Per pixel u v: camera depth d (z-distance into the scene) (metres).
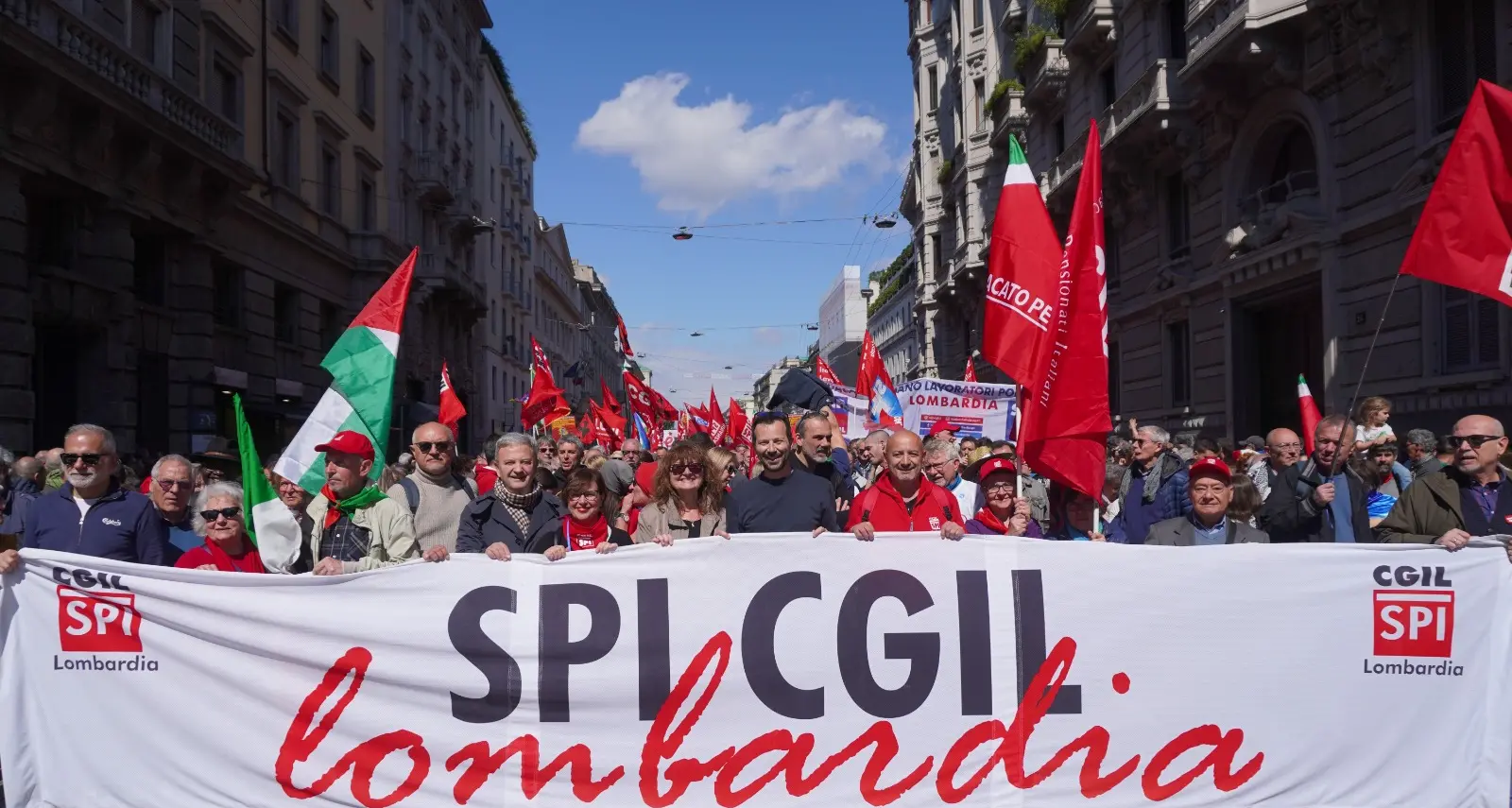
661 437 17.67
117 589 4.52
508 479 5.45
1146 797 4.62
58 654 4.50
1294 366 16.33
